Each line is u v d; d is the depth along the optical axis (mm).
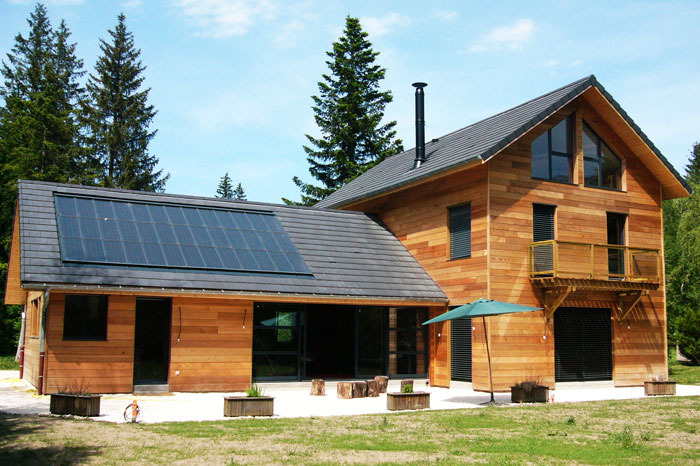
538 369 18594
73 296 15672
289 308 18672
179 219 19328
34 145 36156
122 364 15914
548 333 18891
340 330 19953
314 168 41688
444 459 8500
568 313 19688
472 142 20625
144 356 16484
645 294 21062
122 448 8852
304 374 18672
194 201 20719
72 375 15375
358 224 23297
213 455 8539
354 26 42438
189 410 13219
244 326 17609
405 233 22672
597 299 20062
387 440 9867
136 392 16031
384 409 13828
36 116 37031
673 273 35812
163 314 16859
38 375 15430
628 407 14195
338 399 15914
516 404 14977
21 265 15031
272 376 18188
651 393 17500
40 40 46156
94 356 15641
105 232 17328
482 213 18766
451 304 19906
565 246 18391
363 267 20422
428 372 20484
